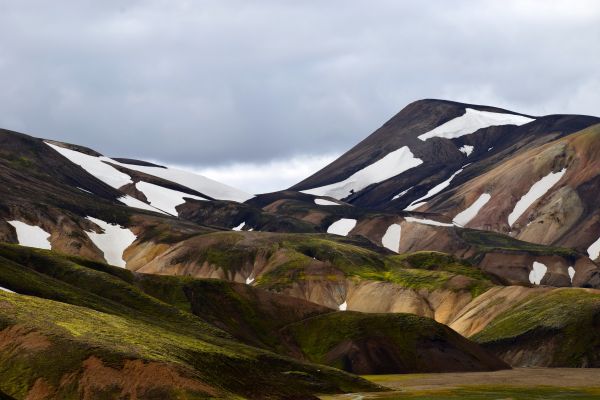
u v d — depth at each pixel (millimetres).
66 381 123875
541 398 157000
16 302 147875
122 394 123188
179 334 176625
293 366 177625
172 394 124750
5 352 129375
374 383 178500
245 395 145125
